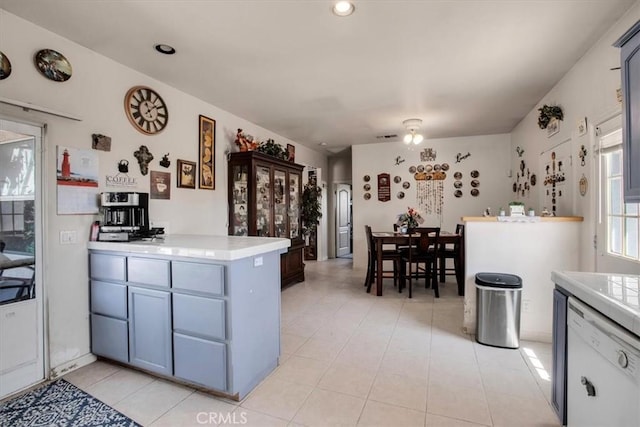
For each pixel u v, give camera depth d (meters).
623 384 1.11
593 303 1.32
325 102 3.82
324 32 2.31
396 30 2.29
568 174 3.04
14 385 2.06
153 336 2.18
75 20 2.13
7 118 2.03
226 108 4.04
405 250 4.49
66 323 2.33
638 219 2.07
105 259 2.38
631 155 1.55
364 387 2.13
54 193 2.27
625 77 1.59
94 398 2.02
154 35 2.33
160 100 3.15
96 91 2.56
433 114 4.36
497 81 3.23
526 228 2.86
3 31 2.01
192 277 2.02
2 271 2.02
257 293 2.16
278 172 4.72
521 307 2.86
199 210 3.66
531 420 1.79
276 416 1.84
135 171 2.88
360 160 6.38
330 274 5.78
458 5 2.01
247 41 2.43
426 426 1.75
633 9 2.02
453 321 3.35
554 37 2.40
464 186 5.82
